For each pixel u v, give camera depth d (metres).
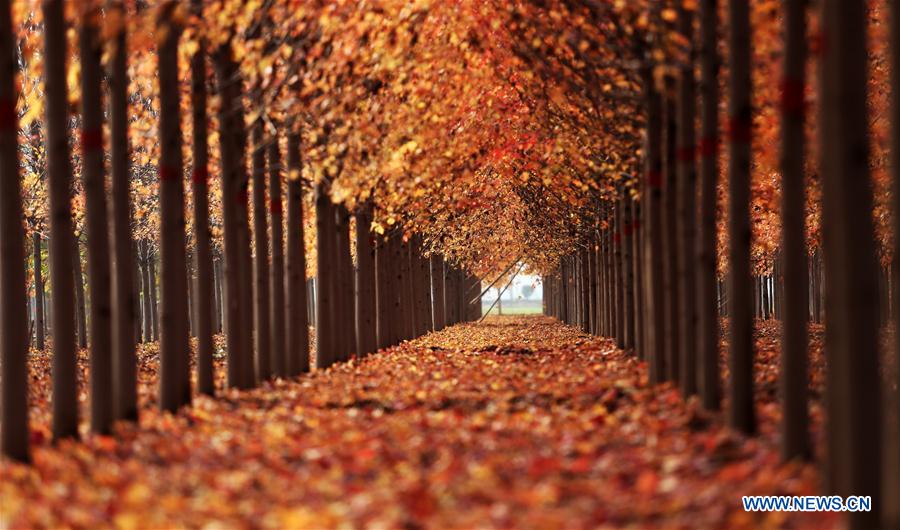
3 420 10.79
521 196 38.47
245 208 19.00
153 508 8.62
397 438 12.18
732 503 8.20
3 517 8.09
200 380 17.25
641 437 11.53
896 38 7.61
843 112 7.70
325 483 9.52
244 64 17.03
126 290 13.88
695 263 14.33
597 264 37.84
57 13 12.25
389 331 34.75
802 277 10.09
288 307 21.92
